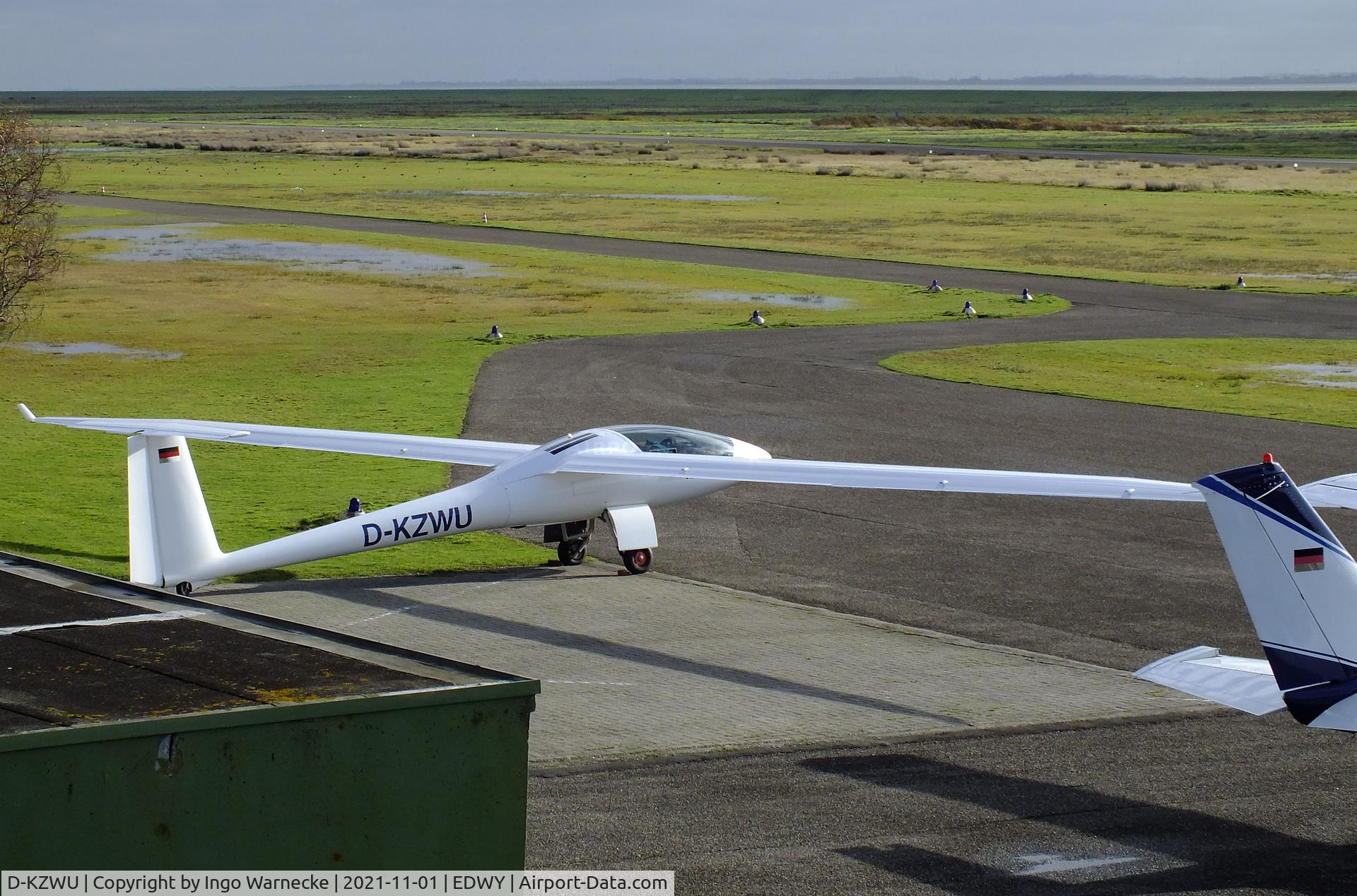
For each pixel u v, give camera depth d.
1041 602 25.80
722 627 24.02
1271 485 14.25
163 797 8.38
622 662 21.80
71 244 95.12
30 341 59.25
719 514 33.28
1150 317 68.12
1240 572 14.56
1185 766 17.17
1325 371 53.88
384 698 9.00
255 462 37.56
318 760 8.83
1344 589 13.91
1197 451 39.69
